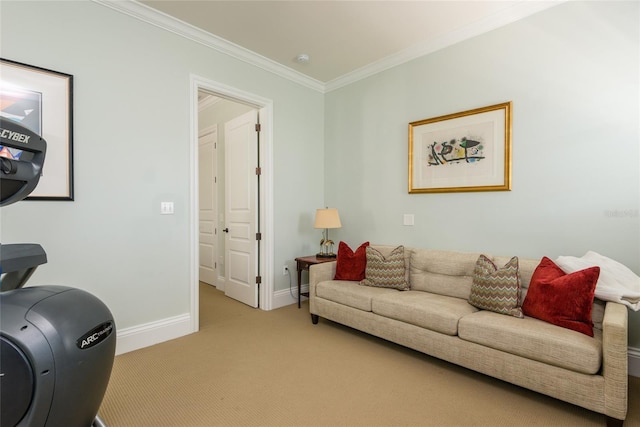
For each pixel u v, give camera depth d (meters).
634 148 2.15
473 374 2.20
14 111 2.03
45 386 1.06
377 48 3.26
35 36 2.12
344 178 3.99
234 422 1.69
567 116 2.41
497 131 2.73
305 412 1.78
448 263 2.75
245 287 3.85
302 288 4.02
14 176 1.15
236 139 4.02
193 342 2.72
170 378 2.13
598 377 1.61
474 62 2.88
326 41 3.13
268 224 3.62
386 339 2.53
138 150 2.59
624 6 2.18
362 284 3.02
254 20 2.78
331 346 2.65
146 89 2.64
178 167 2.83
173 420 1.70
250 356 2.46
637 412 1.74
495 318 2.06
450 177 3.03
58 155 2.19
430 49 3.14
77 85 2.29
